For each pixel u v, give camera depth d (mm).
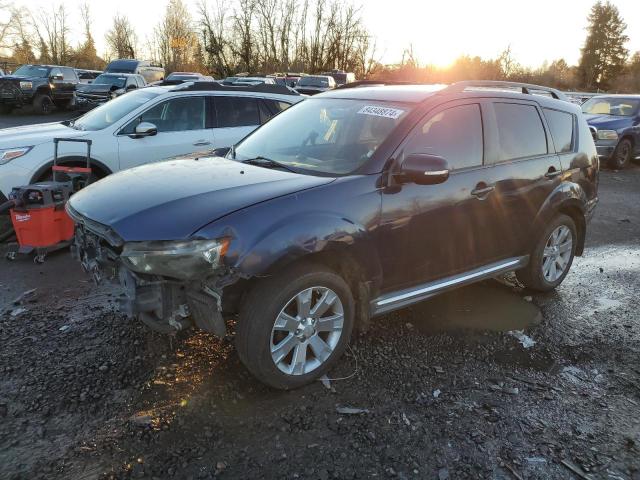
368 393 3217
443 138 3764
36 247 5207
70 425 2818
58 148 6242
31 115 21844
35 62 63906
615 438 2914
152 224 2855
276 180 3309
